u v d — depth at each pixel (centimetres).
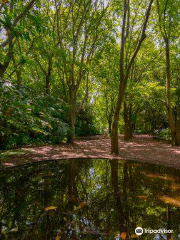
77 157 800
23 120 285
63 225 289
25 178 518
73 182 494
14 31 257
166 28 1195
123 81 841
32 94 342
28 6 443
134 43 1317
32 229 278
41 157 779
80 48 1248
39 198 388
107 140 1532
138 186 468
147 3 1217
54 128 1111
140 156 840
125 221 305
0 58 461
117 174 572
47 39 857
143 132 2634
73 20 1097
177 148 1089
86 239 256
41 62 1259
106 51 1283
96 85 2216
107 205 358
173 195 411
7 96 255
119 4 1068
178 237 264
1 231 272
